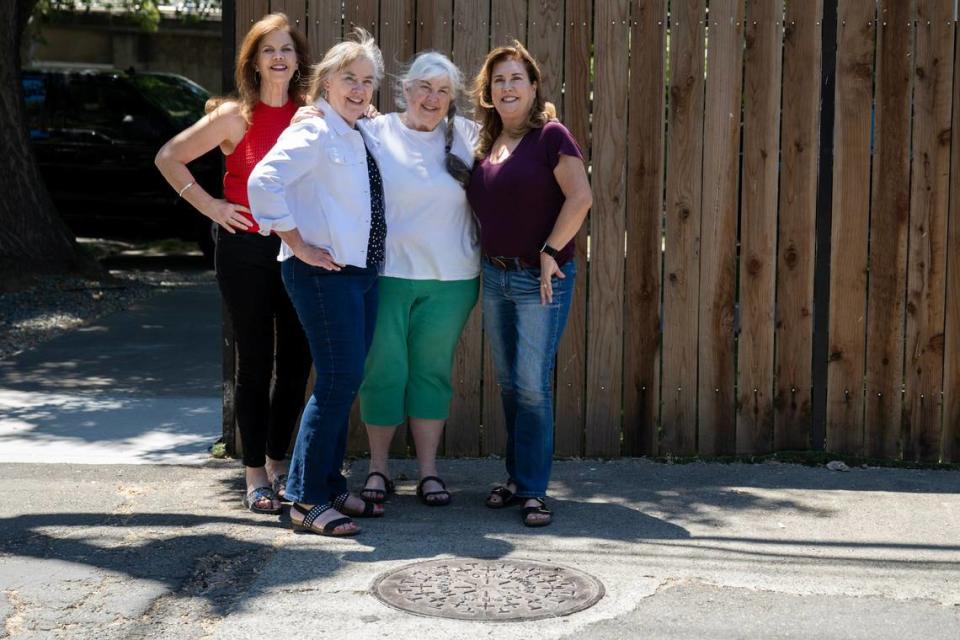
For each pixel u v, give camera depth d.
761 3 5.47
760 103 5.52
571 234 4.64
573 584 4.11
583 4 5.52
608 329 5.69
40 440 5.96
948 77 5.48
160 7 19.06
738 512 4.94
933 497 5.17
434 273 4.82
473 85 5.24
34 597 3.94
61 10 16.33
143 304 10.16
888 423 5.68
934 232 5.57
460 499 5.12
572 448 5.77
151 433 6.13
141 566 4.23
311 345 4.56
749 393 5.70
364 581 4.11
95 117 13.09
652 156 5.57
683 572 4.24
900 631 3.76
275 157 4.31
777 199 5.58
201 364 7.82
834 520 4.85
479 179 4.75
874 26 5.48
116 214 13.05
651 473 5.50
